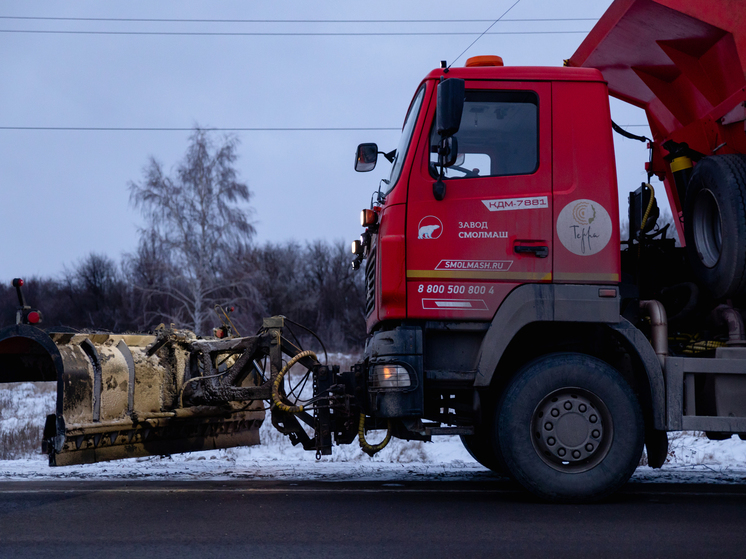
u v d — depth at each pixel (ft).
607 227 17.10
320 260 197.98
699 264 18.45
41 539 12.79
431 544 12.42
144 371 19.93
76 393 17.51
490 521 14.37
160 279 98.78
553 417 16.35
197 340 21.38
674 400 16.70
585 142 17.42
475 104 17.52
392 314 16.66
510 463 16.24
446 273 16.72
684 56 19.51
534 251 16.85
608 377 16.38
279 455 27.14
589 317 16.69
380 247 17.10
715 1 17.38
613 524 14.14
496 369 18.17
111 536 13.02
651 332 17.84
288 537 12.92
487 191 17.04
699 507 16.10
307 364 19.19
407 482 19.86
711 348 17.92
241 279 98.68
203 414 21.04
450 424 17.37
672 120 21.54
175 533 13.25
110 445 18.62
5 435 29.89
